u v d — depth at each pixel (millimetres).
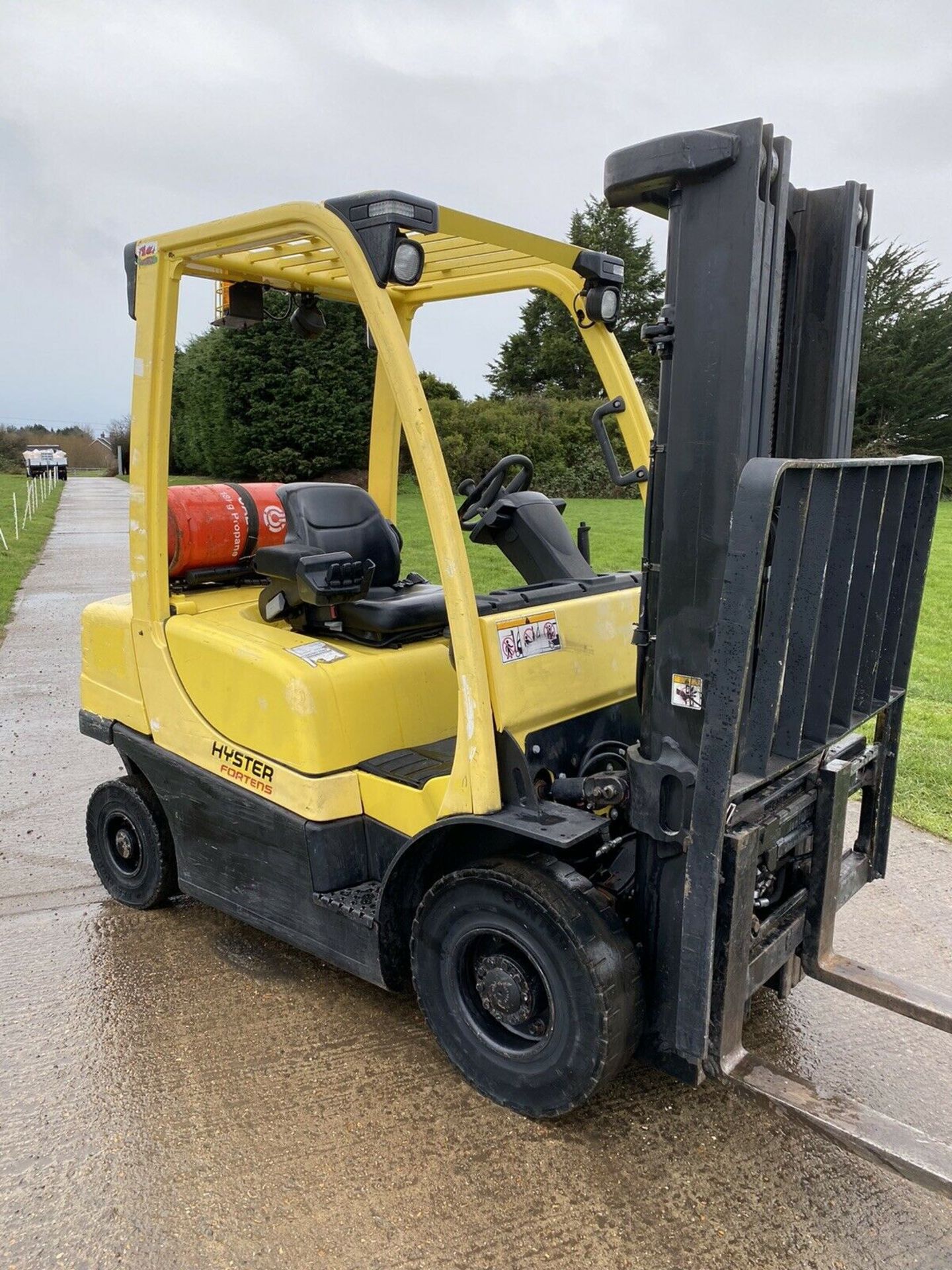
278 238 2514
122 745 3352
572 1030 2195
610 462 2832
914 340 30000
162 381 2949
